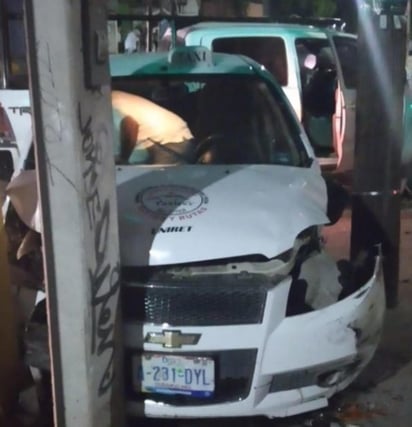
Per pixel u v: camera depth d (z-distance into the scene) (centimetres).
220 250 366
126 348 364
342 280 411
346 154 884
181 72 501
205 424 416
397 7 539
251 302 358
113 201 352
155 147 469
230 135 480
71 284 332
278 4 1552
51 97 317
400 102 552
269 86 506
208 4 1412
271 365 361
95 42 329
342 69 891
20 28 786
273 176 436
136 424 410
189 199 396
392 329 543
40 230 357
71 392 343
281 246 372
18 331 399
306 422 420
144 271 367
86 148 328
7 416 385
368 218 561
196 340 356
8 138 523
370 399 448
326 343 372
